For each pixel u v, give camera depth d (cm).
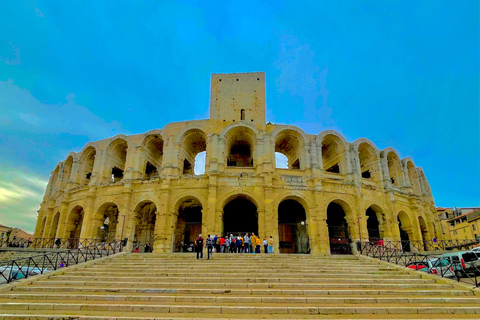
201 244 2547
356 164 4084
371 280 1888
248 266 2238
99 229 4153
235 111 4344
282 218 4362
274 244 3478
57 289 1656
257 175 3778
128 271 2086
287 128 4169
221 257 2622
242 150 4981
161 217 3634
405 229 4419
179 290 1592
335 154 4422
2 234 8212
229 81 4547
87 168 4725
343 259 2612
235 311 1305
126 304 1382
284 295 1565
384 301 1473
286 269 2153
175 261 2409
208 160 3969
